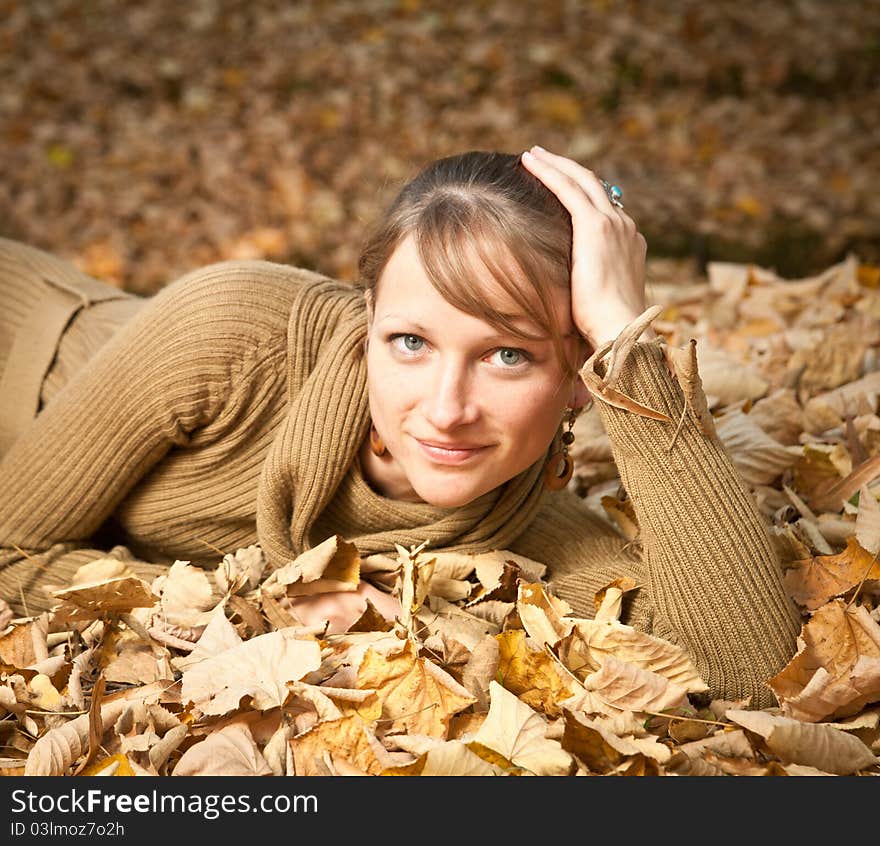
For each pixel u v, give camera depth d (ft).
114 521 6.68
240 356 5.82
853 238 17.26
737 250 16.71
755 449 7.29
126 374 5.91
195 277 5.98
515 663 5.16
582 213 5.17
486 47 23.27
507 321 4.83
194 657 5.24
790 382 8.80
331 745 4.65
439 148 19.94
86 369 6.14
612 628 5.17
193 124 20.61
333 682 5.07
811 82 22.99
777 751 4.74
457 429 4.97
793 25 24.57
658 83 22.72
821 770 4.76
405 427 5.11
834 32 24.29
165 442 6.05
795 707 5.11
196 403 5.84
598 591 5.75
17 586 6.23
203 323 5.80
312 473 5.67
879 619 5.65
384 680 4.95
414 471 5.19
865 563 5.88
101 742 4.92
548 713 5.12
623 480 5.48
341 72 22.45
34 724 5.09
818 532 6.55
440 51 23.24
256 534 6.35
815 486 7.25
